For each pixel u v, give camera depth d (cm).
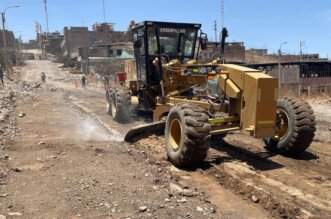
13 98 1975
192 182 671
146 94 1182
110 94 1423
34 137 998
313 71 3103
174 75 1032
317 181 677
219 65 837
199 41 1170
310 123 796
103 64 5544
